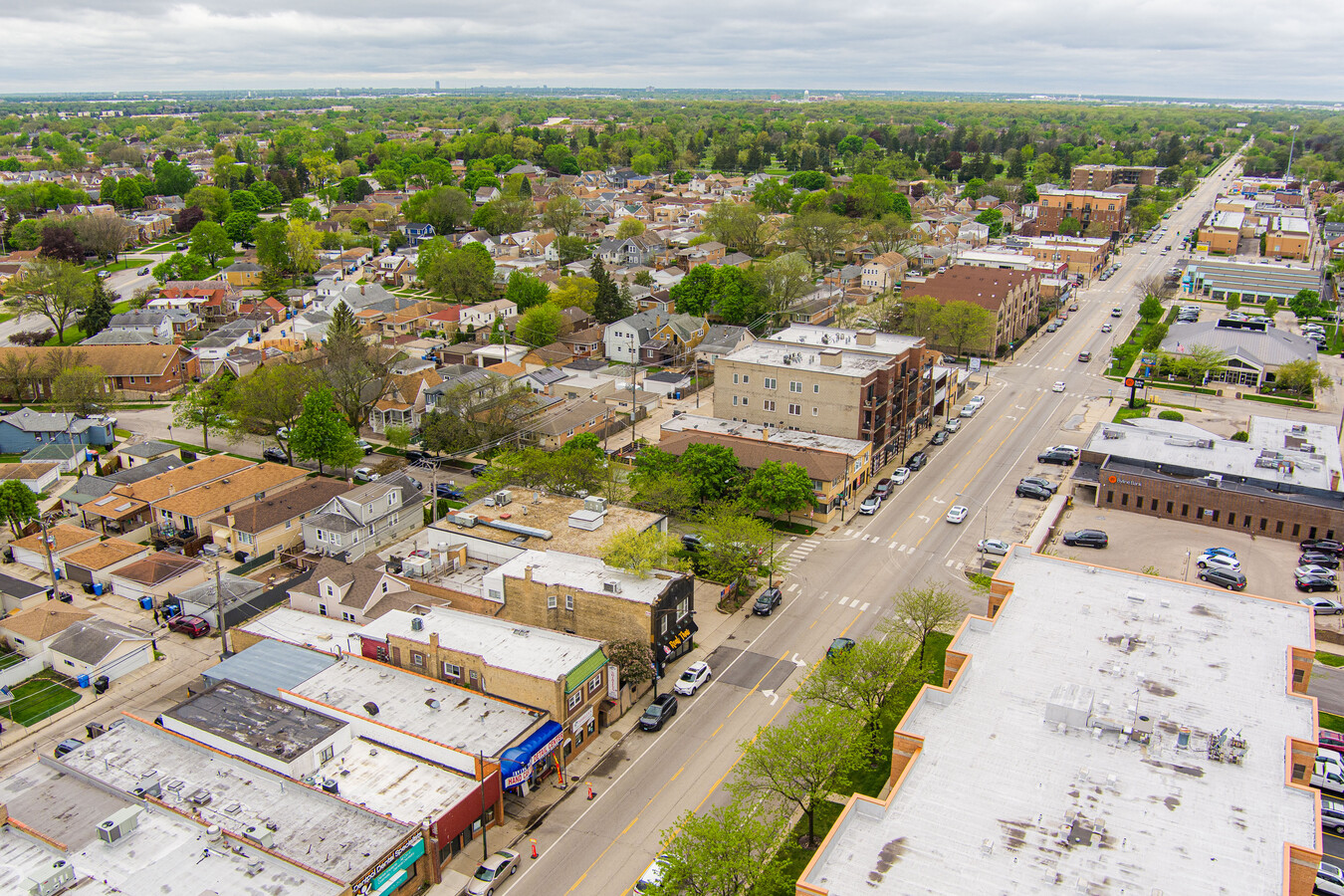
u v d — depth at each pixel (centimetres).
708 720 7712
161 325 19162
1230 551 10262
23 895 5078
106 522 11250
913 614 8150
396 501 11181
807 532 11188
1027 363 18412
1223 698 5922
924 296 19062
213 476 12025
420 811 6106
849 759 6322
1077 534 10612
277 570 10375
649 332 18400
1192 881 4428
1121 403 15850
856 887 4412
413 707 7225
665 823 6550
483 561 9488
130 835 5647
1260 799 5003
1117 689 6006
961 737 5553
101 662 8331
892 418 13262
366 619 8525
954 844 4691
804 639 8900
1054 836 4731
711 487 11244
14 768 7206
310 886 5244
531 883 6016
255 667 7806
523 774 6619
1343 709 7638
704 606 9550
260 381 13438
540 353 17962
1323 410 15400
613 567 8644
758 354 13588
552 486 11075
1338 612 9062
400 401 14300
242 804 6050
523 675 7156
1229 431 14150
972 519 11488
